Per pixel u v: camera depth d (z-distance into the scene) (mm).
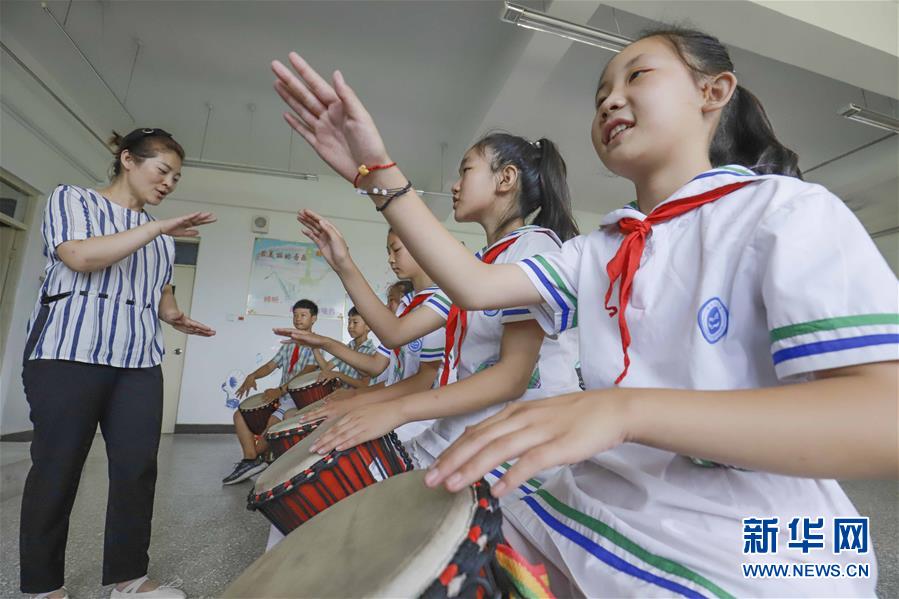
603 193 6645
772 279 407
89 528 1866
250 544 1709
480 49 4062
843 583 448
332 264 1059
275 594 421
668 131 583
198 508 2184
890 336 347
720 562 427
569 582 530
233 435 5285
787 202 445
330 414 1243
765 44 3260
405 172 6039
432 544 385
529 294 681
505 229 1155
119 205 1414
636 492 499
